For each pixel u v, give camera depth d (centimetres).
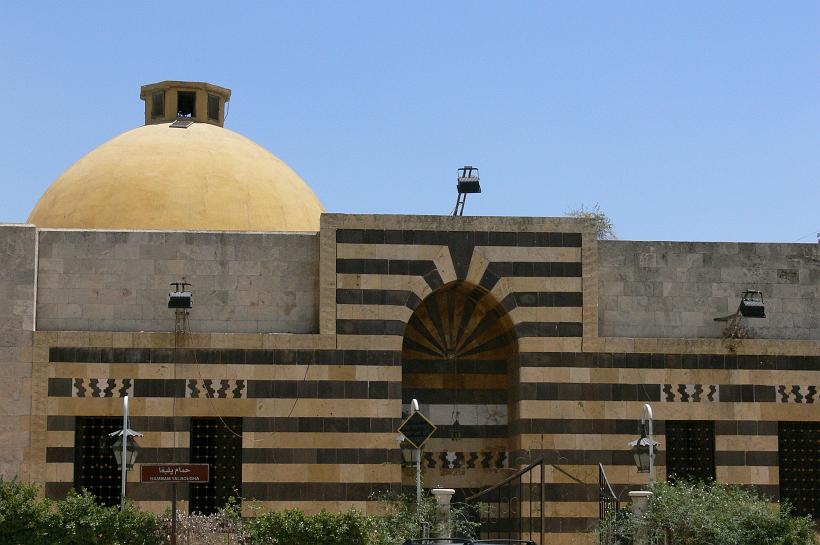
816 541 3156
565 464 3553
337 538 2939
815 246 3772
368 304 3531
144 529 2927
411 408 3519
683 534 2984
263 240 3591
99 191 4094
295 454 3466
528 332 3584
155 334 3475
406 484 3659
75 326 3519
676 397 3616
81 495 3262
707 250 3731
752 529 3047
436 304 3706
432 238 3578
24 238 3497
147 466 2844
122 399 3438
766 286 3738
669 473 3622
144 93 4634
